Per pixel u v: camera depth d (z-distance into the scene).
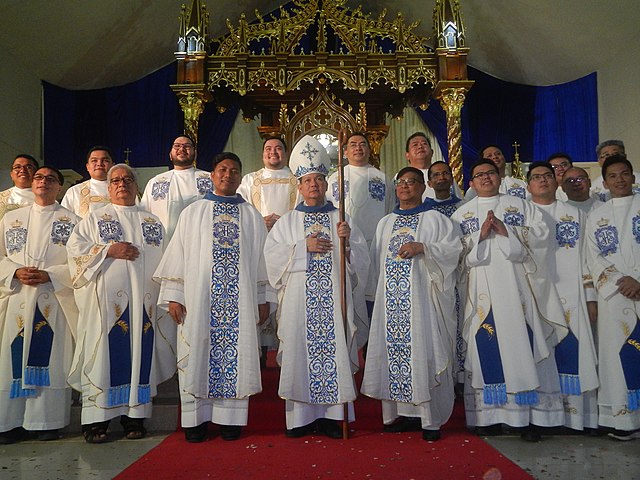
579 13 9.05
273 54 8.13
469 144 11.45
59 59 9.67
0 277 4.61
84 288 4.51
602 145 5.59
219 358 4.32
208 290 4.40
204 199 4.67
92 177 5.89
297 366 4.29
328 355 4.31
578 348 4.48
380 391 4.39
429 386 4.25
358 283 4.66
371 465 3.64
